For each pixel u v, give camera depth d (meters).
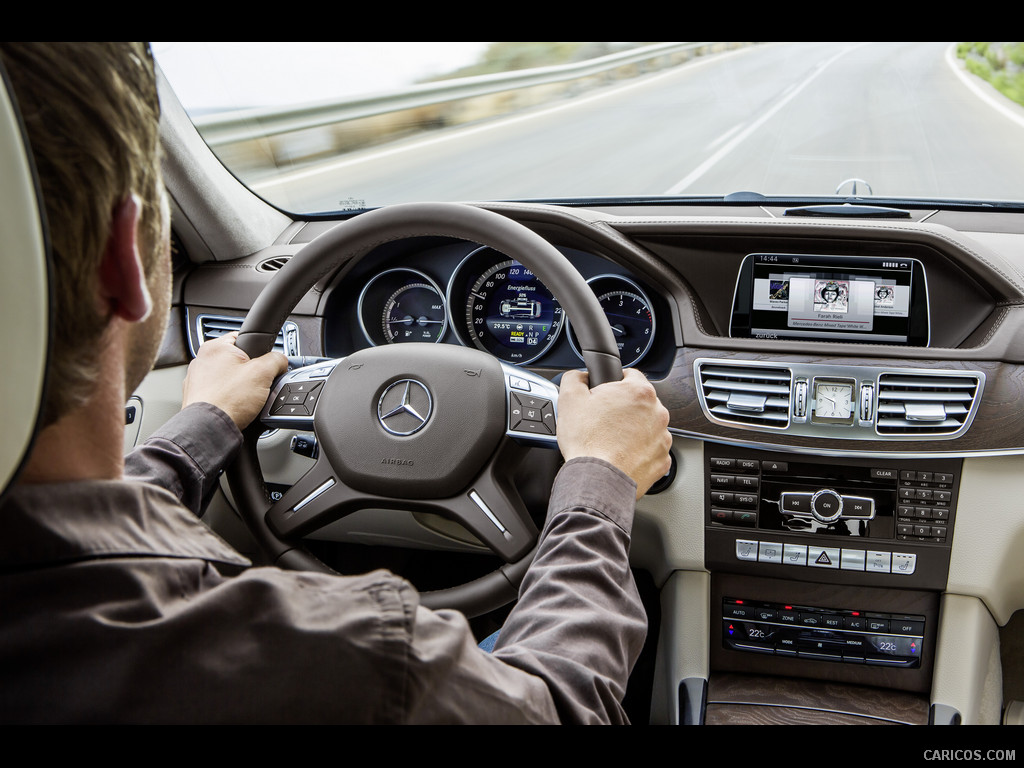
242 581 0.49
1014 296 1.60
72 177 0.41
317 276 1.23
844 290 1.71
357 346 1.94
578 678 0.62
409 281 1.88
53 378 0.44
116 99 0.43
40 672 0.43
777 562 1.70
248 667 0.46
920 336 1.70
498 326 1.87
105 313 0.46
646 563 1.86
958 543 1.62
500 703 0.55
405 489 1.15
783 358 1.66
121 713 0.44
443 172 3.31
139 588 0.46
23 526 0.44
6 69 0.39
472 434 1.15
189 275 1.94
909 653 1.72
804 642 1.76
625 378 1.01
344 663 0.47
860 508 1.64
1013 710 1.95
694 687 1.76
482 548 1.62
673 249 1.75
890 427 1.60
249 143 2.11
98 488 0.48
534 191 2.23
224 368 1.14
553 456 1.25
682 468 1.71
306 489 1.20
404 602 0.52
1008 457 1.57
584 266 1.83
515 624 0.70
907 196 1.92
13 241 0.37
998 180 2.02
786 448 1.64
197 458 0.98
